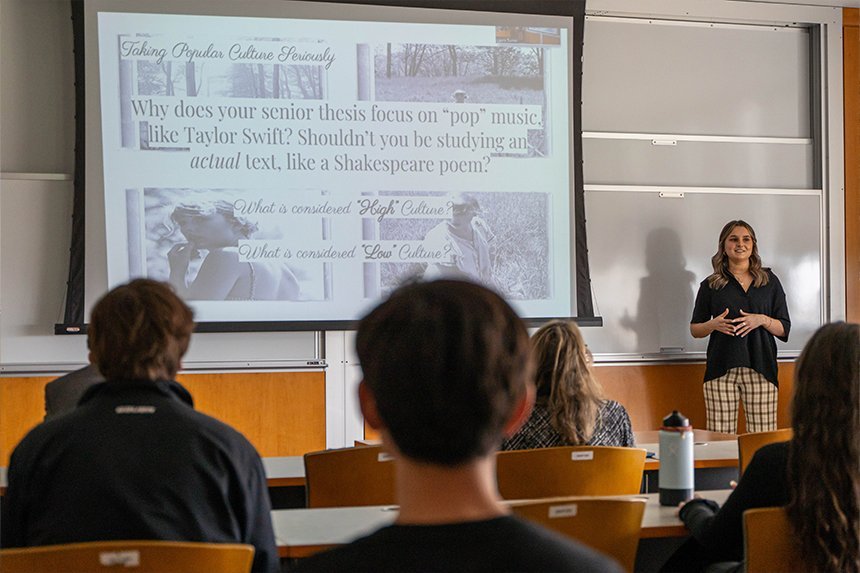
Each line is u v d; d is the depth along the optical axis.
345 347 6.58
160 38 6.27
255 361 6.47
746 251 6.77
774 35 7.27
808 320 7.24
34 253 6.20
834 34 7.29
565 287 6.69
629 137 7.03
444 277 0.96
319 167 6.46
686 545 2.80
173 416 2.01
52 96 6.25
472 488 0.90
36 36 6.22
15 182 6.17
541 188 6.69
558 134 6.70
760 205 7.19
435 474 0.90
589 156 6.97
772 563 2.29
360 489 3.25
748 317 6.68
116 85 6.21
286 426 6.50
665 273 7.03
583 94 6.99
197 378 6.41
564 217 6.70
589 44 7.00
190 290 6.28
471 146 6.62
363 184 6.51
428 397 0.88
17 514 2.00
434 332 0.89
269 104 6.40
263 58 6.39
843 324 2.29
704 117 7.17
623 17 7.05
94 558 1.68
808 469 2.24
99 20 6.18
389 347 0.90
